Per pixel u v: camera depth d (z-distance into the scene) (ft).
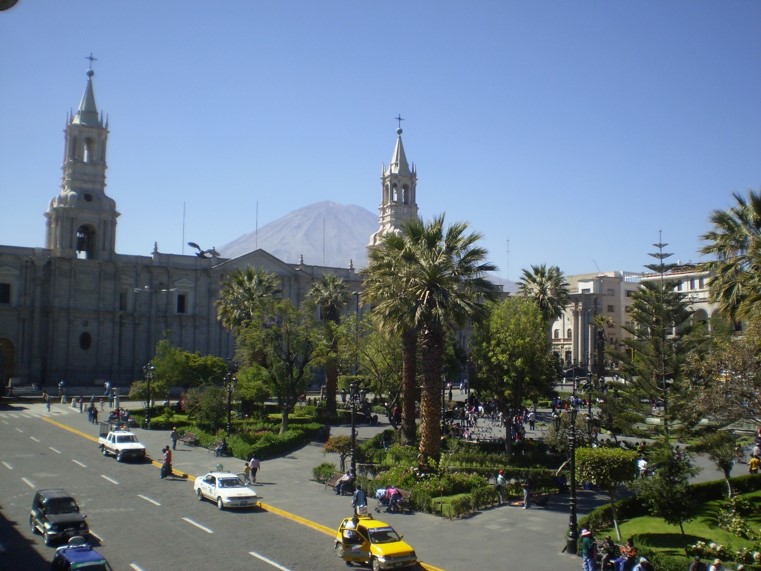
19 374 323.16
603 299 474.08
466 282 147.74
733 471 155.02
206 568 90.33
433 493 128.88
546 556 97.45
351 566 92.73
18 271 328.29
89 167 347.36
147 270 353.51
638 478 121.70
